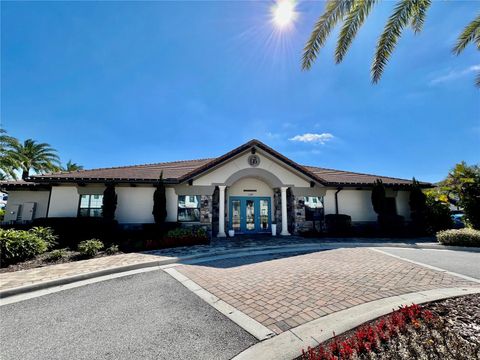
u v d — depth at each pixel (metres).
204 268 7.76
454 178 16.62
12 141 22.50
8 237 8.46
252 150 15.66
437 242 12.68
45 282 6.09
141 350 3.38
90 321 4.27
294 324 4.02
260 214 17.08
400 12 6.24
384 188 17.28
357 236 14.97
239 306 4.81
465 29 7.16
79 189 13.94
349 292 5.43
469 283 6.12
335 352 3.04
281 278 6.54
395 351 2.93
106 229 12.30
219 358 3.18
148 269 7.69
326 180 17.38
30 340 3.67
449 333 3.30
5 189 15.01
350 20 6.48
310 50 6.92
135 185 14.50
